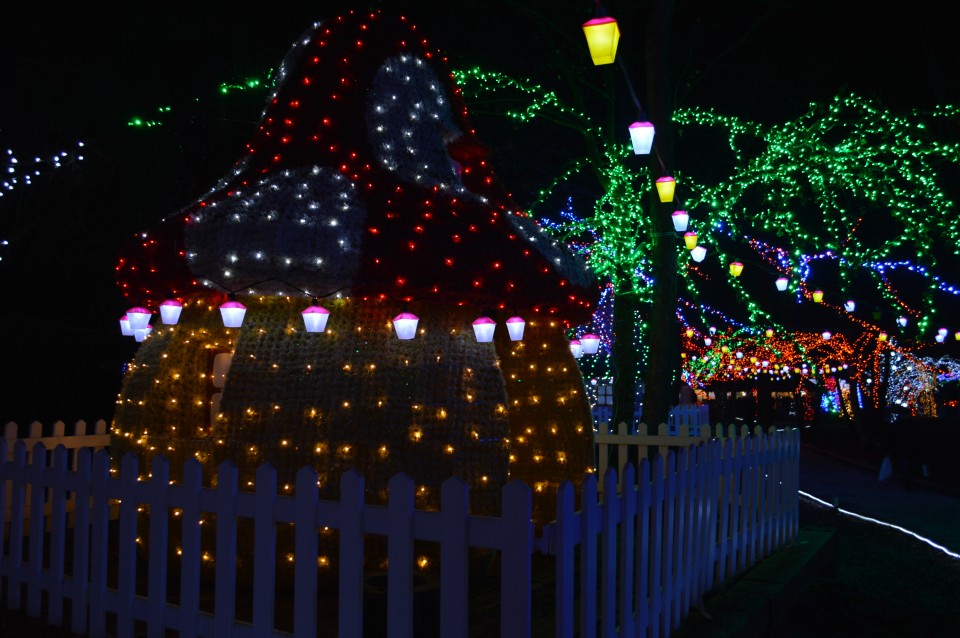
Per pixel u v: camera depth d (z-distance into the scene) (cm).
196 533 452
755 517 676
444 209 635
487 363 632
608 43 528
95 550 497
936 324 2436
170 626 459
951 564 882
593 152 1576
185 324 658
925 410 4497
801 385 3606
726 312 2980
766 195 1644
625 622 424
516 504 356
